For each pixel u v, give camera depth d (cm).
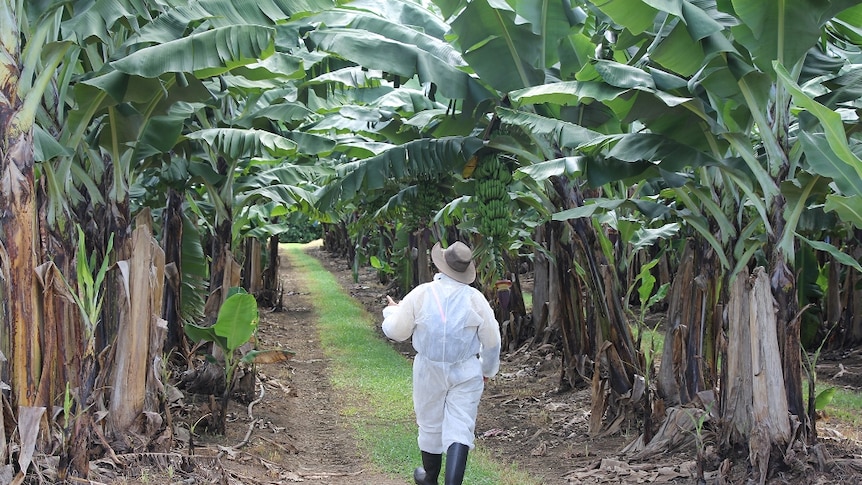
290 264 3356
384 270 2062
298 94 873
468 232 1419
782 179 539
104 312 582
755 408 528
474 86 733
